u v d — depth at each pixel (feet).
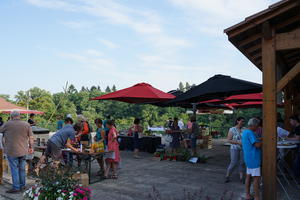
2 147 22.38
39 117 139.23
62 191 14.58
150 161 34.24
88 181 21.80
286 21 16.47
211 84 28.76
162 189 20.84
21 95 158.10
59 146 20.81
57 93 256.11
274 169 16.11
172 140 37.83
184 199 18.19
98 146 23.67
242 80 27.89
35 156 25.89
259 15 16.29
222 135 82.99
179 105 46.98
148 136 44.09
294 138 22.39
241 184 22.57
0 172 22.21
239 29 17.16
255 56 21.99
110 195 19.17
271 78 16.37
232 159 23.00
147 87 36.96
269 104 16.37
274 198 16.03
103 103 220.23
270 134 16.26
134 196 18.95
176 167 30.09
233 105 52.29
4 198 18.63
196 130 36.94
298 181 23.29
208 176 25.55
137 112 183.93
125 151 44.55
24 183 20.62
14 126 20.17
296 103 32.01
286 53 25.07
